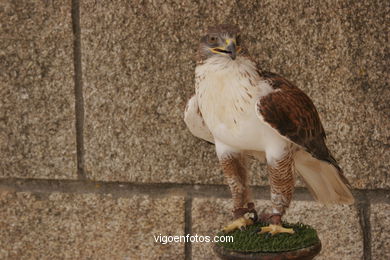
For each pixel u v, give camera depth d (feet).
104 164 19.97
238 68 14.07
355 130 18.95
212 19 19.03
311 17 18.72
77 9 19.47
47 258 20.74
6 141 20.25
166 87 19.44
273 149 14.49
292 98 14.30
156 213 20.04
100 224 20.34
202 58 14.37
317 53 18.83
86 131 19.92
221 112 14.32
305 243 14.19
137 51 19.40
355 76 18.78
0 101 20.08
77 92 19.83
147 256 20.24
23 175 20.38
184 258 20.08
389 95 18.76
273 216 14.69
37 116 20.03
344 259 19.53
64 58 19.70
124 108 19.66
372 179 19.08
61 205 20.42
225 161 15.23
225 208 19.71
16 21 19.70
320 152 15.01
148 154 19.77
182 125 19.51
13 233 20.75
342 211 19.34
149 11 19.20
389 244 19.30
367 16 18.57
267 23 18.88
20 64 19.86
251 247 14.10
